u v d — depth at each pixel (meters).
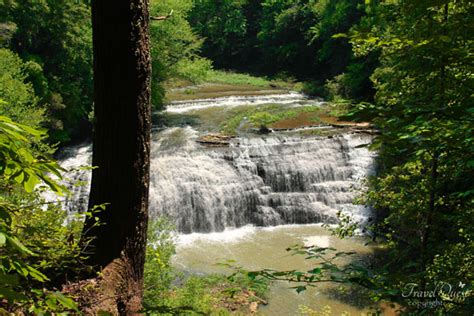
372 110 3.50
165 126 25.41
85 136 25.64
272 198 20.17
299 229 19.16
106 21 4.11
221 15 55.72
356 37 3.89
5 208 1.89
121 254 4.42
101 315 2.07
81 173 18.75
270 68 51.62
